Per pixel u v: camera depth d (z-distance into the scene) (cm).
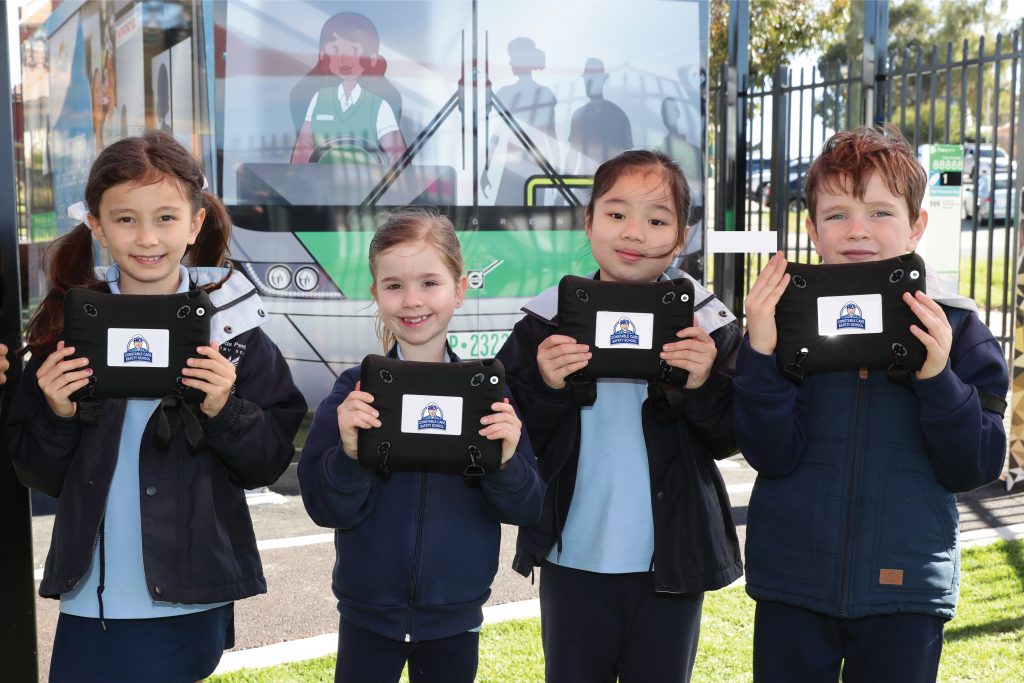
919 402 219
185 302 217
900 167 220
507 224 580
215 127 534
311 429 233
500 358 256
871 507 218
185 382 216
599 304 227
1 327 236
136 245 221
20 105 924
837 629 222
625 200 240
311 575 445
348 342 555
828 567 217
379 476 225
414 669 235
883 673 218
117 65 582
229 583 227
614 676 241
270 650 354
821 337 213
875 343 211
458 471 216
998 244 1636
